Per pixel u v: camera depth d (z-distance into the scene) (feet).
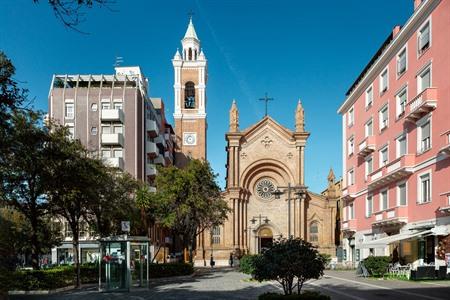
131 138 195.42
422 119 112.27
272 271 50.42
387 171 131.95
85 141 193.77
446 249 98.78
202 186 152.46
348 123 178.50
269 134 245.45
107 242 92.99
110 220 123.65
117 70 235.20
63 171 94.73
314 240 237.45
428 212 108.47
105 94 197.26
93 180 101.19
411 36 119.55
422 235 103.65
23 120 82.23
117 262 92.48
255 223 239.71
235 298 75.92
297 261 50.03
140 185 144.05
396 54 129.90
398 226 125.39
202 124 283.38
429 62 108.78
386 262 117.70
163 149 244.42
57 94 196.65
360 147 158.10
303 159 241.55
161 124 259.80
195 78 286.46
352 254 173.58
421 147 114.32
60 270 96.12
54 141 93.76
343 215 182.50
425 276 100.83
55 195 98.84
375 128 147.33
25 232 125.70
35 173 91.97
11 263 95.35
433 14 107.14
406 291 81.15
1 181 88.17
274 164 242.58
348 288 89.86
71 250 182.19
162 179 148.77
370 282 102.83
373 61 153.89
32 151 86.58
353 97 169.89
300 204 236.02
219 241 235.40
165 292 88.22
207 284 106.93
